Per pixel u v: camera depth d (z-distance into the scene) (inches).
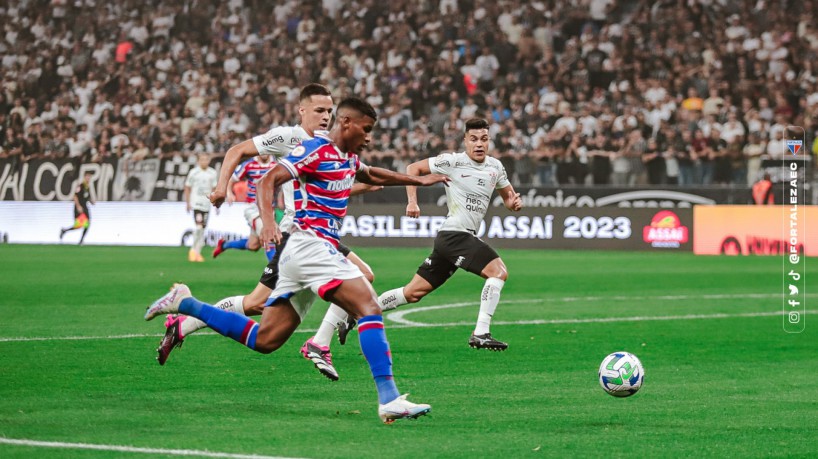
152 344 508.7
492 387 404.2
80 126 1596.9
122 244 1422.2
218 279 890.7
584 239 1321.4
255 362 455.8
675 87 1439.5
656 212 1301.7
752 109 1380.4
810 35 1477.6
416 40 1604.3
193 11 1696.6
